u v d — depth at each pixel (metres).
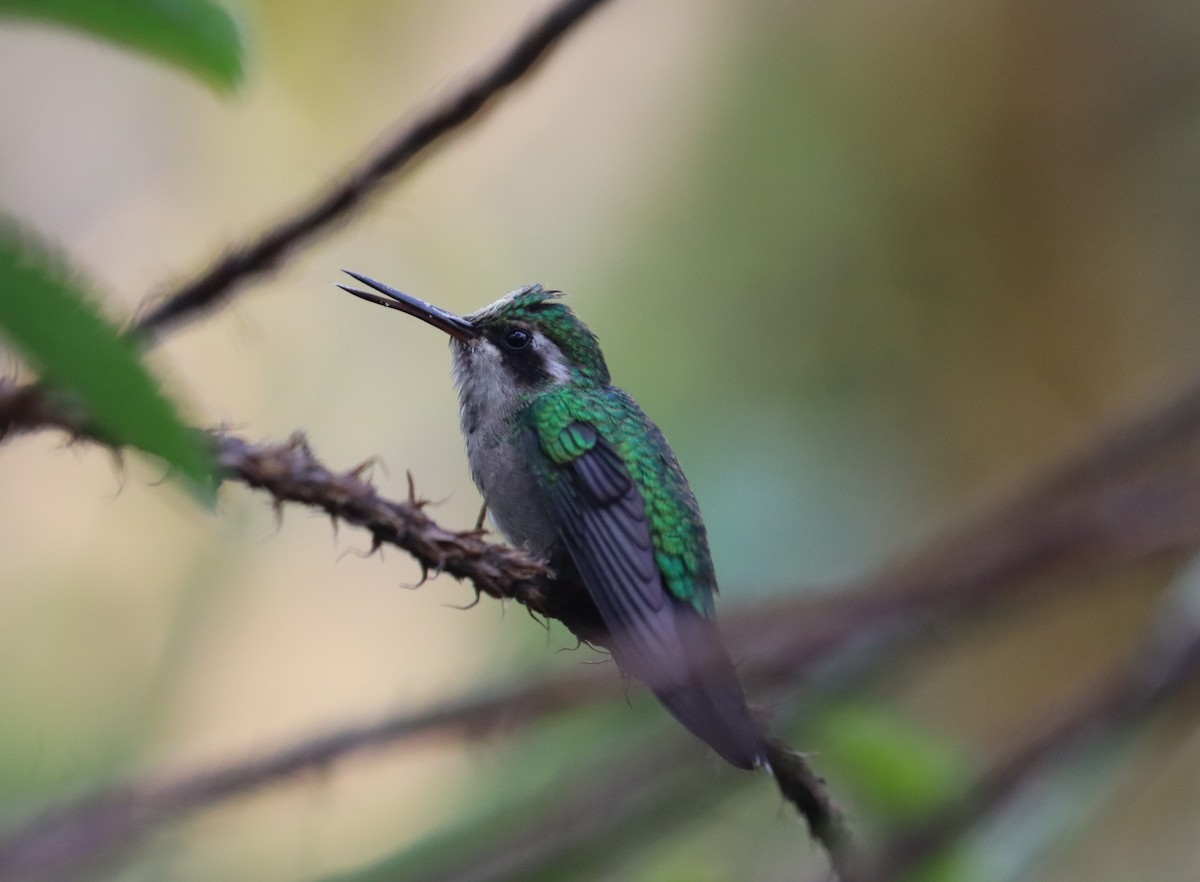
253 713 11.16
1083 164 13.60
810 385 12.53
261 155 13.60
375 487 3.86
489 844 4.77
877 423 12.30
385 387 12.73
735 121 13.46
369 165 3.64
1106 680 5.91
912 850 5.21
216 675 11.27
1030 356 13.27
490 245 13.16
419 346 12.82
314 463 3.63
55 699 10.69
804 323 12.88
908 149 13.50
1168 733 5.98
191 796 3.51
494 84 3.69
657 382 12.43
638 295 12.96
